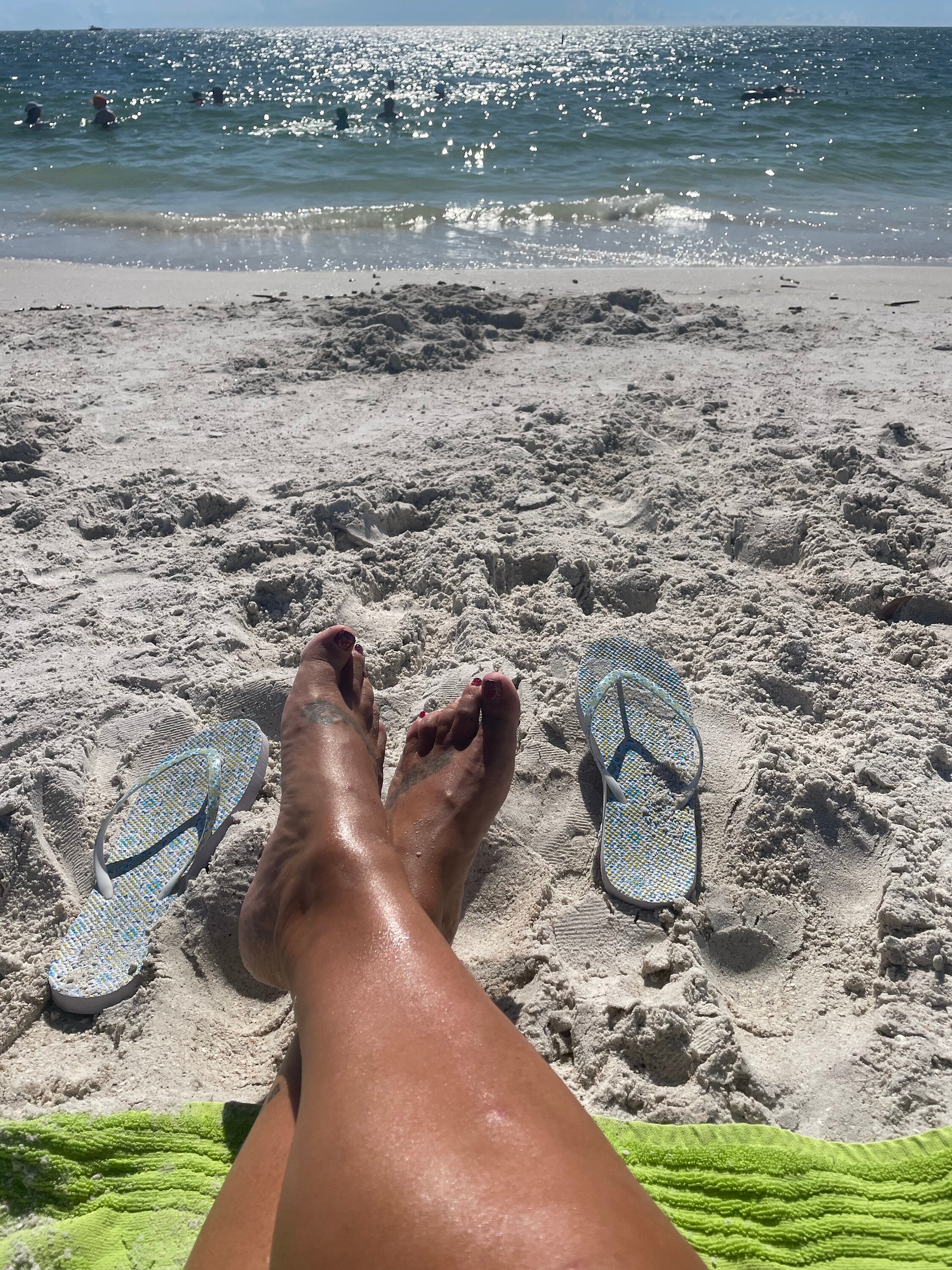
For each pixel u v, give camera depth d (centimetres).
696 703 237
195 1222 133
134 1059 160
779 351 522
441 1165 91
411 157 1354
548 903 191
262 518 330
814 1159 140
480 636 261
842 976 177
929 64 4297
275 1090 130
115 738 228
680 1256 83
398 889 134
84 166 1225
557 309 579
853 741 227
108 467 374
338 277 732
